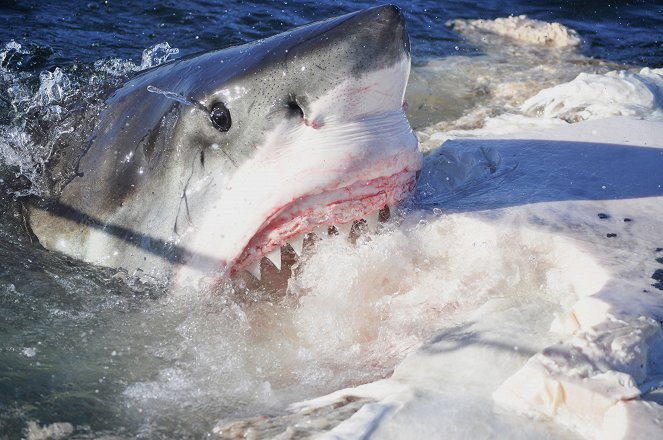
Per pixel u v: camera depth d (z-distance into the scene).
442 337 4.11
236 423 3.69
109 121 4.84
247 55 4.38
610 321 3.74
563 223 4.73
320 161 4.12
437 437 3.40
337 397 3.82
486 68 8.66
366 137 4.16
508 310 4.21
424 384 3.75
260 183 4.22
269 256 4.38
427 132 6.90
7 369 4.15
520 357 3.81
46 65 7.79
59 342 4.37
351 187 4.21
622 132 6.04
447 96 7.87
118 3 9.55
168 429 3.79
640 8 10.91
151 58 8.14
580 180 5.30
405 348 4.22
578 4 10.91
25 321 4.50
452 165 5.59
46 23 8.87
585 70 8.70
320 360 4.29
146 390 4.05
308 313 4.48
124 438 3.73
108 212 4.71
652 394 3.47
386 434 3.42
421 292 4.47
